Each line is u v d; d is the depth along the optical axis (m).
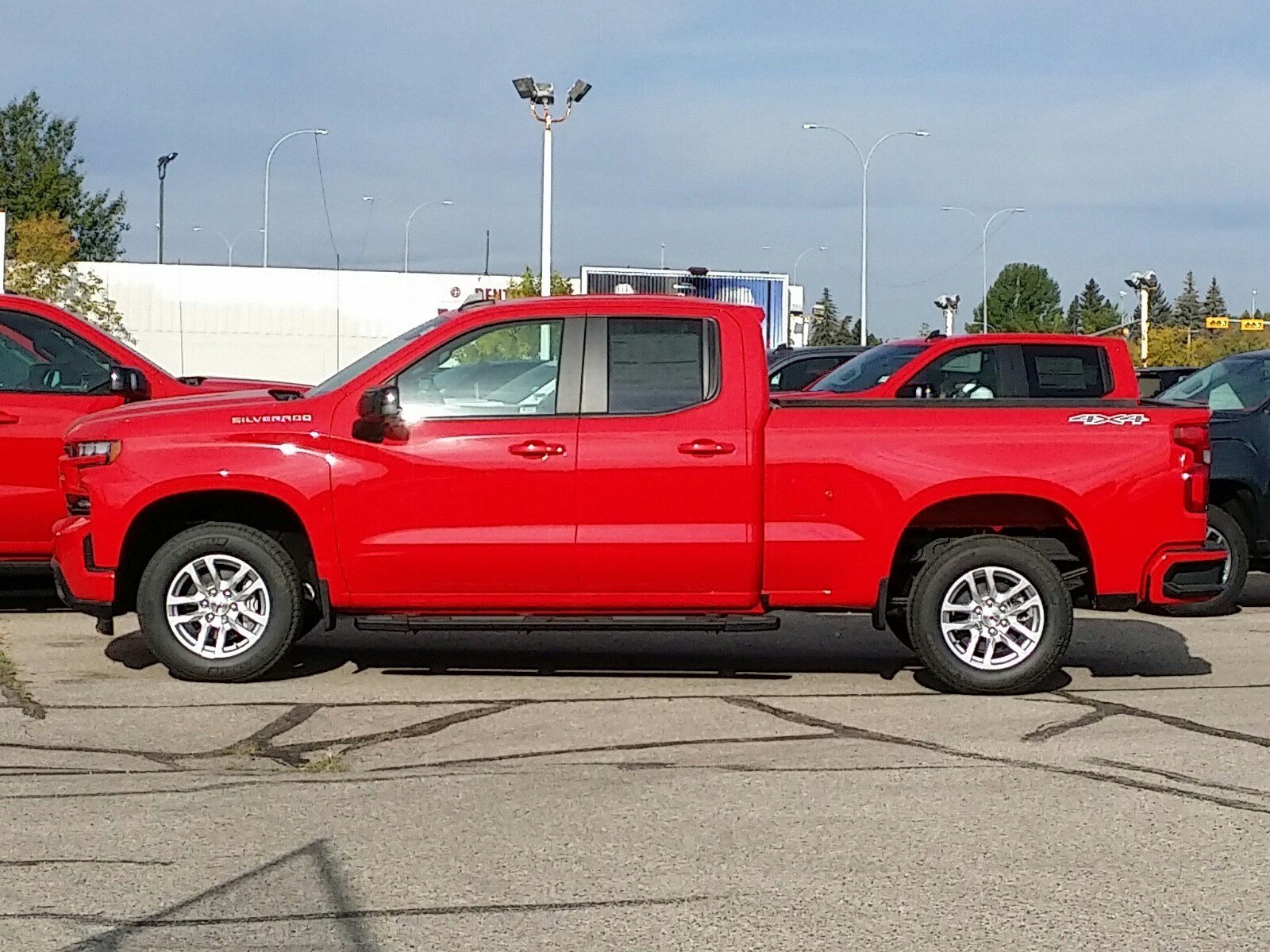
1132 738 7.61
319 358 64.38
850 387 13.51
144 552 8.90
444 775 6.77
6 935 4.77
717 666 9.44
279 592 8.59
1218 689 8.86
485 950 4.68
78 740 7.35
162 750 7.20
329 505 8.39
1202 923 4.98
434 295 64.94
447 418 8.44
